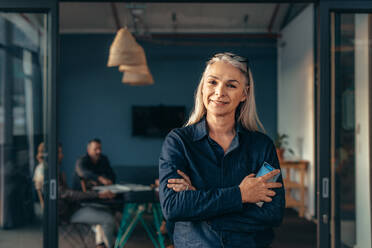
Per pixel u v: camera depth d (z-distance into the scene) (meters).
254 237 1.28
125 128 8.60
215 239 1.26
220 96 1.31
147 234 4.79
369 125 2.79
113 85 8.56
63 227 3.81
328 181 2.75
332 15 2.79
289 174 6.39
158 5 7.32
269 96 8.40
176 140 1.34
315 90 2.90
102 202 3.61
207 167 1.32
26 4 2.77
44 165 2.78
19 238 2.75
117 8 7.47
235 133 1.37
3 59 2.81
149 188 4.16
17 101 2.82
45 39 2.80
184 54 8.55
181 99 8.60
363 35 2.80
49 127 2.79
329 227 2.75
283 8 7.33
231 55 1.33
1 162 2.80
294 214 6.15
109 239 3.90
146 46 8.56
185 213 1.23
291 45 7.31
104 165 4.91
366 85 2.81
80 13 7.76
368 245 2.79
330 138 2.78
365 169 2.81
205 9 7.53
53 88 2.80
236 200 1.23
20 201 2.78
